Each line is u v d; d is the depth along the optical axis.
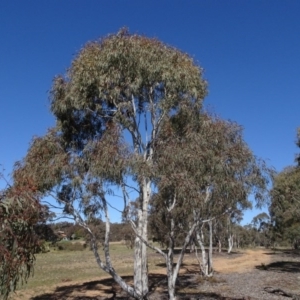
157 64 16.67
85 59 17.11
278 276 31.05
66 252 68.00
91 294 22.08
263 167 14.04
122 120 16.55
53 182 14.97
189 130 14.85
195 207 13.42
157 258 51.06
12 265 8.69
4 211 8.60
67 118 17.80
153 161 14.18
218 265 42.94
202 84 17.47
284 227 47.38
